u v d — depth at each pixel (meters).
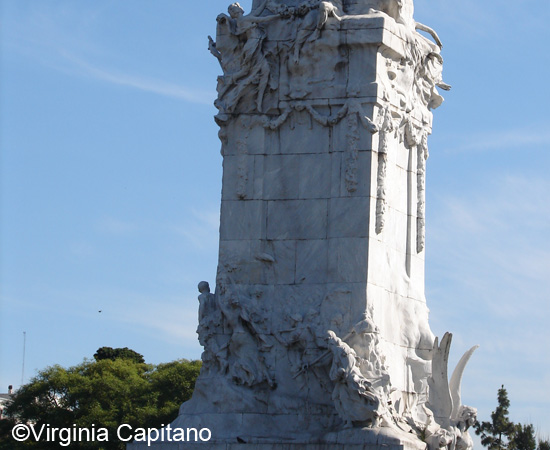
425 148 36.25
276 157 34.38
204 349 34.09
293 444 32.09
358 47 34.06
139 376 63.66
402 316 34.75
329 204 33.78
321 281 33.59
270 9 34.81
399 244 35.09
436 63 36.81
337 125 33.94
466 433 35.00
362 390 31.88
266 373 33.44
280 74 34.47
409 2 36.09
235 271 34.19
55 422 59.28
